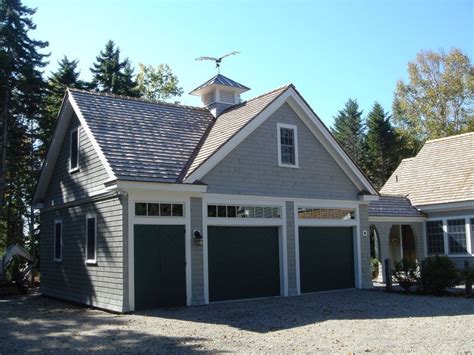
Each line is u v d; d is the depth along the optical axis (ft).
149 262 45.52
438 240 76.18
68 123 59.11
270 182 54.54
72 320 41.42
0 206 86.07
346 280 61.00
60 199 60.44
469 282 52.80
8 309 50.08
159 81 146.00
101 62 120.16
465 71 149.48
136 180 43.86
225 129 55.16
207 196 49.52
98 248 49.34
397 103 160.15
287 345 29.63
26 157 101.19
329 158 60.59
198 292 47.88
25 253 75.66
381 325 35.83
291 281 55.16
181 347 29.73
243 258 52.11
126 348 29.84
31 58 91.25
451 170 79.97
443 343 29.04
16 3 90.38
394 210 74.33
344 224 61.31
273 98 55.21
